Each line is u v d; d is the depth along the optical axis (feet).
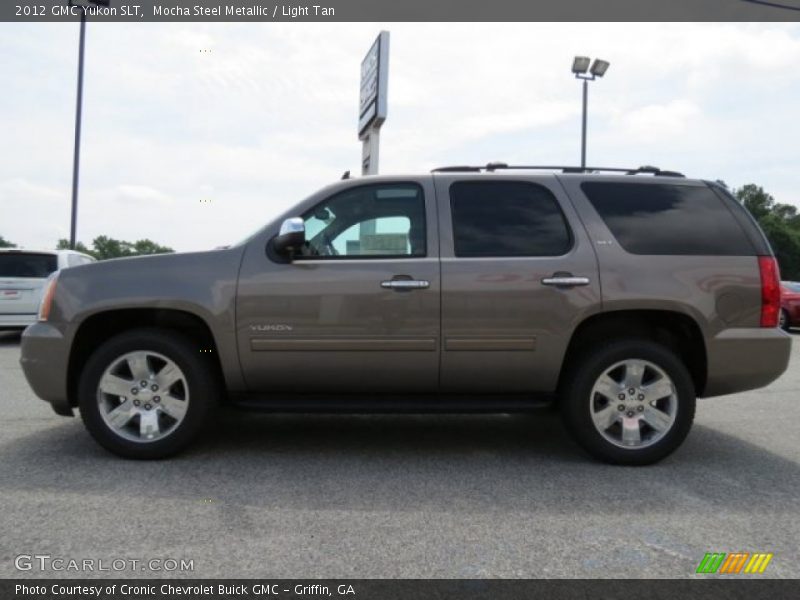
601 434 13.84
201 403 13.82
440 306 13.67
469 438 16.24
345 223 14.35
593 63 69.77
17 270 35.83
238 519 10.67
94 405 13.73
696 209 14.44
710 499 11.89
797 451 15.33
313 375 13.92
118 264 14.07
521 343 13.73
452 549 9.62
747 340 13.84
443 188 14.48
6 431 16.37
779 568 9.15
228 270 13.82
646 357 13.71
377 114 44.60
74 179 67.15
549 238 14.12
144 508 11.09
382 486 12.45
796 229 273.54
